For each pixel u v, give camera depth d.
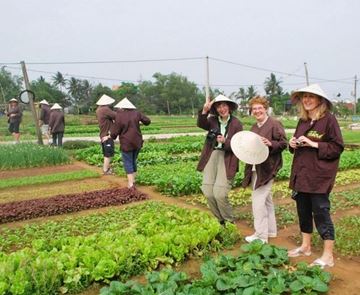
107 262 5.70
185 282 5.66
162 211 9.00
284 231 8.08
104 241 6.40
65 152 17.97
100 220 8.84
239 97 110.00
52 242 6.59
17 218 9.10
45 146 18.25
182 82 116.88
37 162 16.52
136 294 5.10
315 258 6.54
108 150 14.26
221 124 7.68
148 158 17.48
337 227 8.04
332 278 5.80
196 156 18.67
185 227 7.00
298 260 6.46
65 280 5.48
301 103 6.11
